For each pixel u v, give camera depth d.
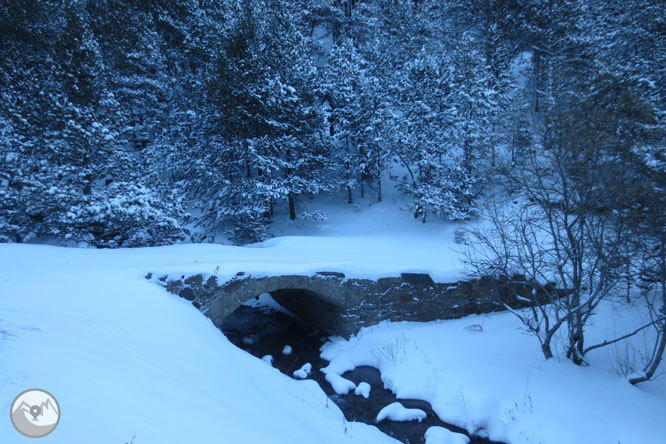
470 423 7.21
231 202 18.62
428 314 11.02
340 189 23.86
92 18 20.38
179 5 23.67
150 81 21.59
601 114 6.79
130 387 3.65
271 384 6.55
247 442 3.49
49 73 15.41
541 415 6.67
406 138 19.28
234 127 18.53
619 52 19.59
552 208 7.07
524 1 23.45
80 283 6.89
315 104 20.75
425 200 17.94
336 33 32.06
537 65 23.41
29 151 15.04
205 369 5.46
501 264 8.13
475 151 17.31
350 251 13.02
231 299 8.94
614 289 8.88
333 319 11.28
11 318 4.63
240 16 18.20
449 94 19.20
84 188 15.27
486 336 9.68
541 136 7.85
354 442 5.45
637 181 6.33
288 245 13.09
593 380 7.06
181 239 15.93
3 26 17.34
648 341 8.11
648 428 5.83
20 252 9.16
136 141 23.30
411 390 8.42
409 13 29.42
